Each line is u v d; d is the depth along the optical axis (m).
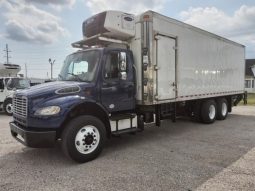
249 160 5.15
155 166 4.84
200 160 5.17
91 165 4.97
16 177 4.39
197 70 8.47
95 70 5.61
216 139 7.05
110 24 6.04
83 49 6.31
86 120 5.15
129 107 6.31
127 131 6.12
